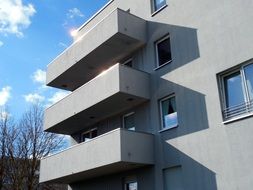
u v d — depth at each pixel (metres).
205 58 13.10
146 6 17.09
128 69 15.14
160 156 14.03
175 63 14.47
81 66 18.67
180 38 14.52
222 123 11.81
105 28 16.44
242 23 11.96
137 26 16.38
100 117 17.95
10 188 30.47
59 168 17.19
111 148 13.93
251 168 10.55
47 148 33.06
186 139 13.04
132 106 16.22
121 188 15.66
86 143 15.54
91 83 16.52
